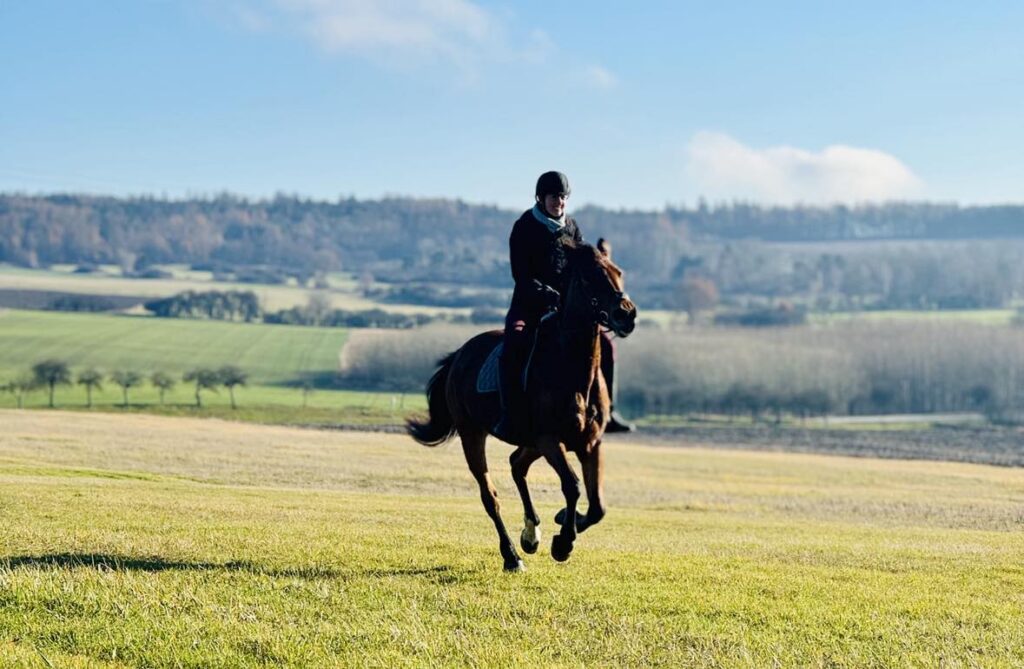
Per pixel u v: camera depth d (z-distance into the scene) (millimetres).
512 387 10922
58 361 85188
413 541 13023
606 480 43469
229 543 11945
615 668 7637
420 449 47125
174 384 85500
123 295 143625
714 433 88500
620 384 106688
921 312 194000
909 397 113938
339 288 182875
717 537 17453
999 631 9016
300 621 8406
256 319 132500
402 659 7473
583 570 11242
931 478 49500
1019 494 40938
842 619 9188
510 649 7855
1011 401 110188
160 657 7371
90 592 8664
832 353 112562
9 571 9219
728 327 149625
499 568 11156
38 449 35375
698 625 8789
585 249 10484
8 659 7043
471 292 174625
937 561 13609
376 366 96250
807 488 42625
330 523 15344
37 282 156250
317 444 47281
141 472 30391
